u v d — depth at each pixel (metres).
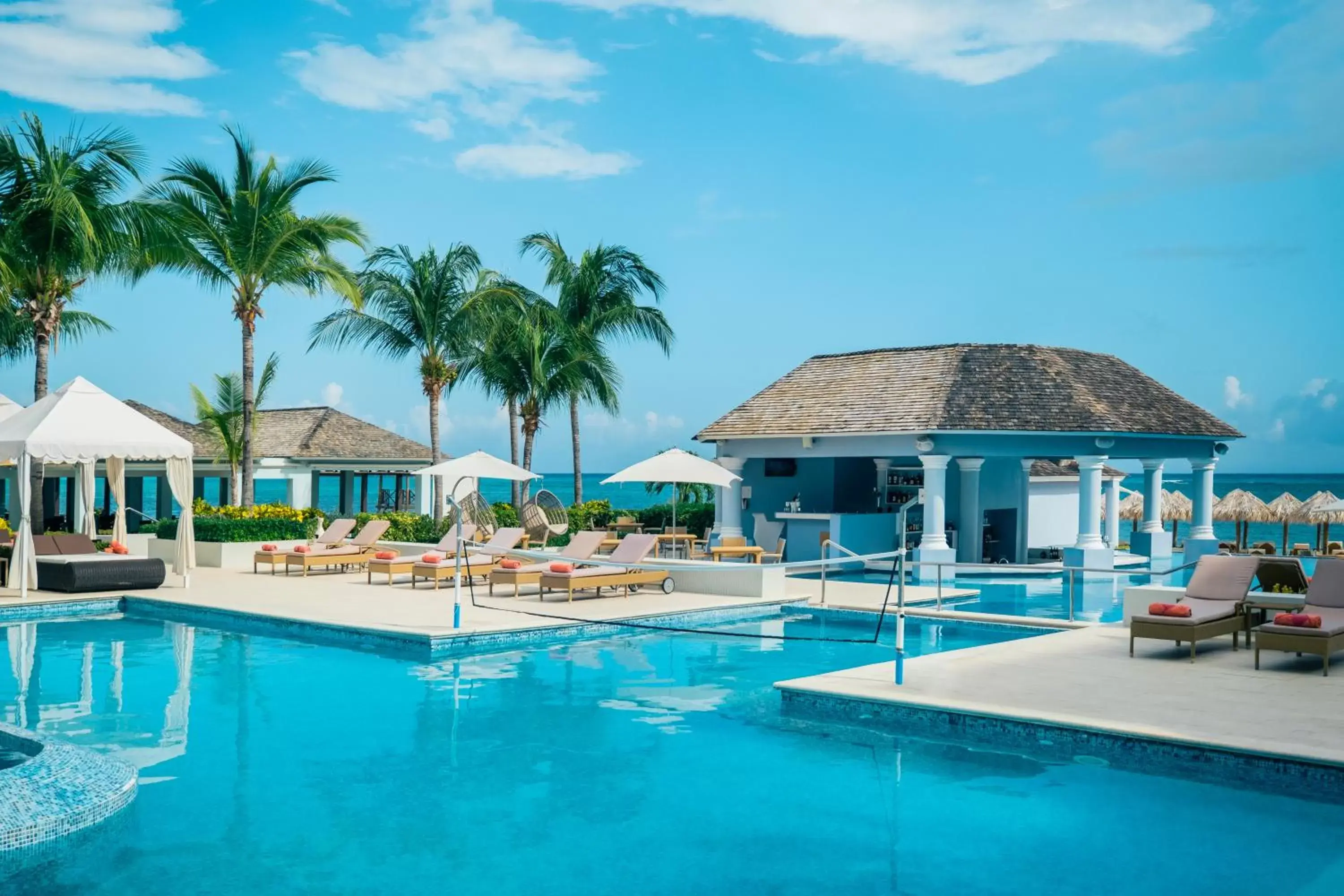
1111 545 29.64
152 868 6.60
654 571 18.83
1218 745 8.36
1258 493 128.38
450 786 8.29
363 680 12.18
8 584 18.86
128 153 23.31
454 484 39.91
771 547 26.19
